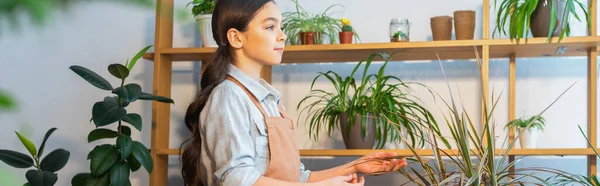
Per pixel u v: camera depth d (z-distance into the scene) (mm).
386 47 2434
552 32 2350
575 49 2500
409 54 2617
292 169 1531
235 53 1544
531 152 2371
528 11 2307
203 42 2650
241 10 1497
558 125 2670
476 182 1756
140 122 2379
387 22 2793
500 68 2727
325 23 2596
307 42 2539
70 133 3027
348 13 2822
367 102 2500
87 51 3027
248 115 1471
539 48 2459
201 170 1530
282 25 2631
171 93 2963
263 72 2768
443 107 2750
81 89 3027
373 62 2816
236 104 1457
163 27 2648
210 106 1470
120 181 2328
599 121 2631
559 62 2689
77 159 3016
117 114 2301
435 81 2770
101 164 2312
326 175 1678
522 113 2701
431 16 2754
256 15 1503
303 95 2861
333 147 2809
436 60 2775
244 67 1541
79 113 3023
